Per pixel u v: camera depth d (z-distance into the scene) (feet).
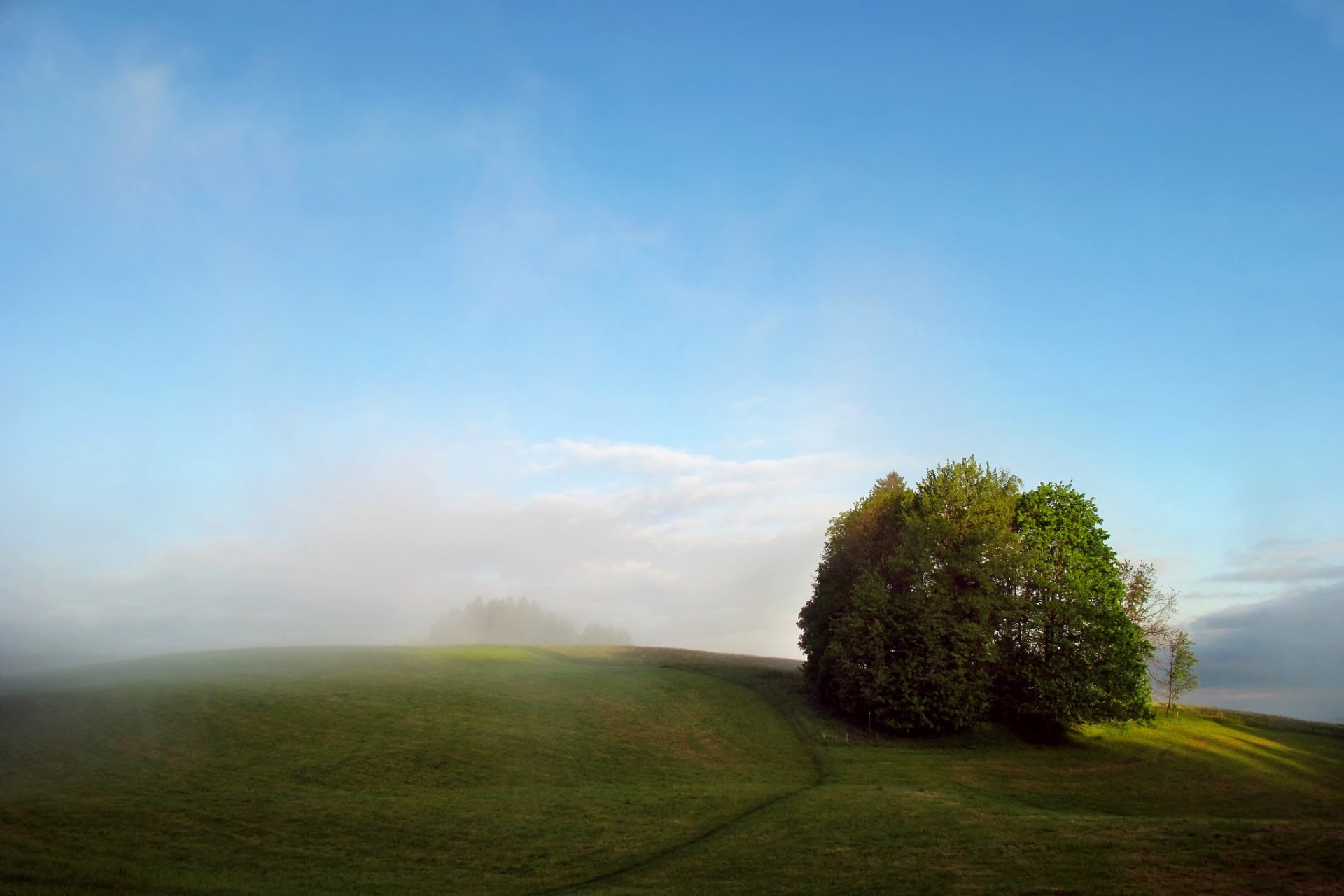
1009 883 87.25
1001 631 229.45
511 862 113.09
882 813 126.41
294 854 113.29
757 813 133.49
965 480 249.34
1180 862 87.81
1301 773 202.69
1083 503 249.75
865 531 266.36
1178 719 271.08
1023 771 187.62
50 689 212.84
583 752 184.96
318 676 244.83
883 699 216.74
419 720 196.75
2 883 91.56
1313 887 76.38
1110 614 225.76
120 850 109.19
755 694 264.72
